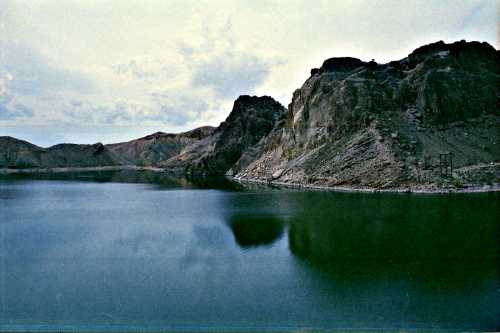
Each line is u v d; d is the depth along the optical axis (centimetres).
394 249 3734
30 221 5834
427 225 4681
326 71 12681
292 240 4203
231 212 6250
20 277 3195
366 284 2908
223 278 3092
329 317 2398
